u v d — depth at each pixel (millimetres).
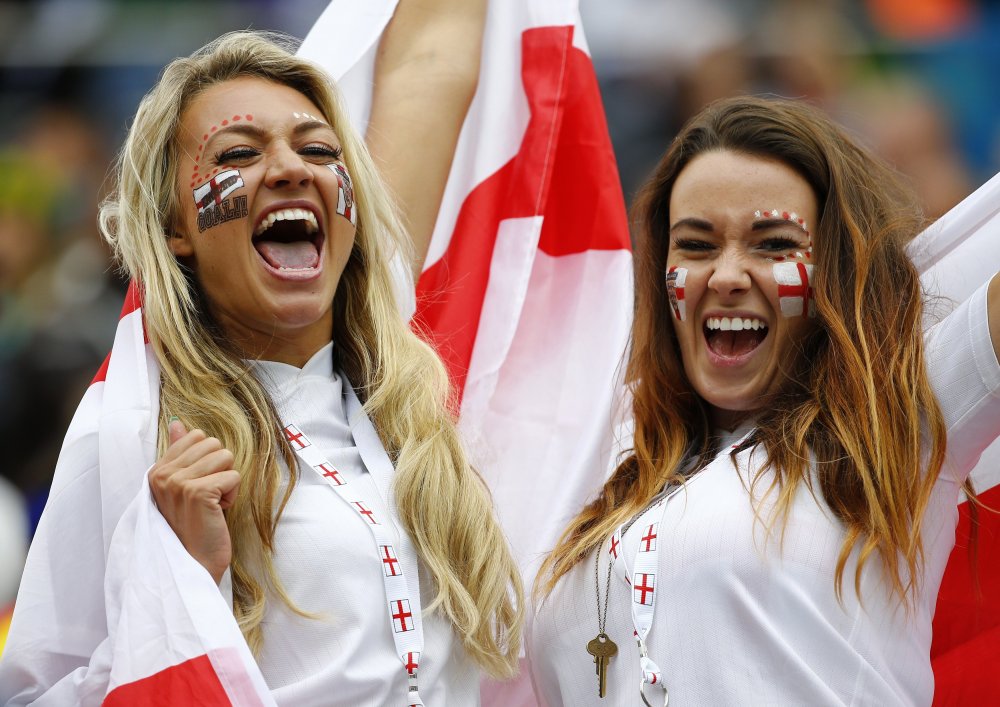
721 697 9016
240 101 9438
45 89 24188
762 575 9094
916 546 9156
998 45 24531
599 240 12648
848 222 9781
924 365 9445
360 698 8742
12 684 8773
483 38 12812
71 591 8867
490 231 12477
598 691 9609
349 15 12195
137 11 24328
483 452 11703
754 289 9828
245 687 8102
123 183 9477
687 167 10148
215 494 8406
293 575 8836
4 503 18875
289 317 9297
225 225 9219
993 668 10719
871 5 24516
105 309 21969
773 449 9500
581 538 10023
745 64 24266
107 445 8914
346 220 9602
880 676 8977
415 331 11812
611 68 24406
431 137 12211
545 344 12594
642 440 10375
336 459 9359
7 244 22812
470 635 9203
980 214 10680
